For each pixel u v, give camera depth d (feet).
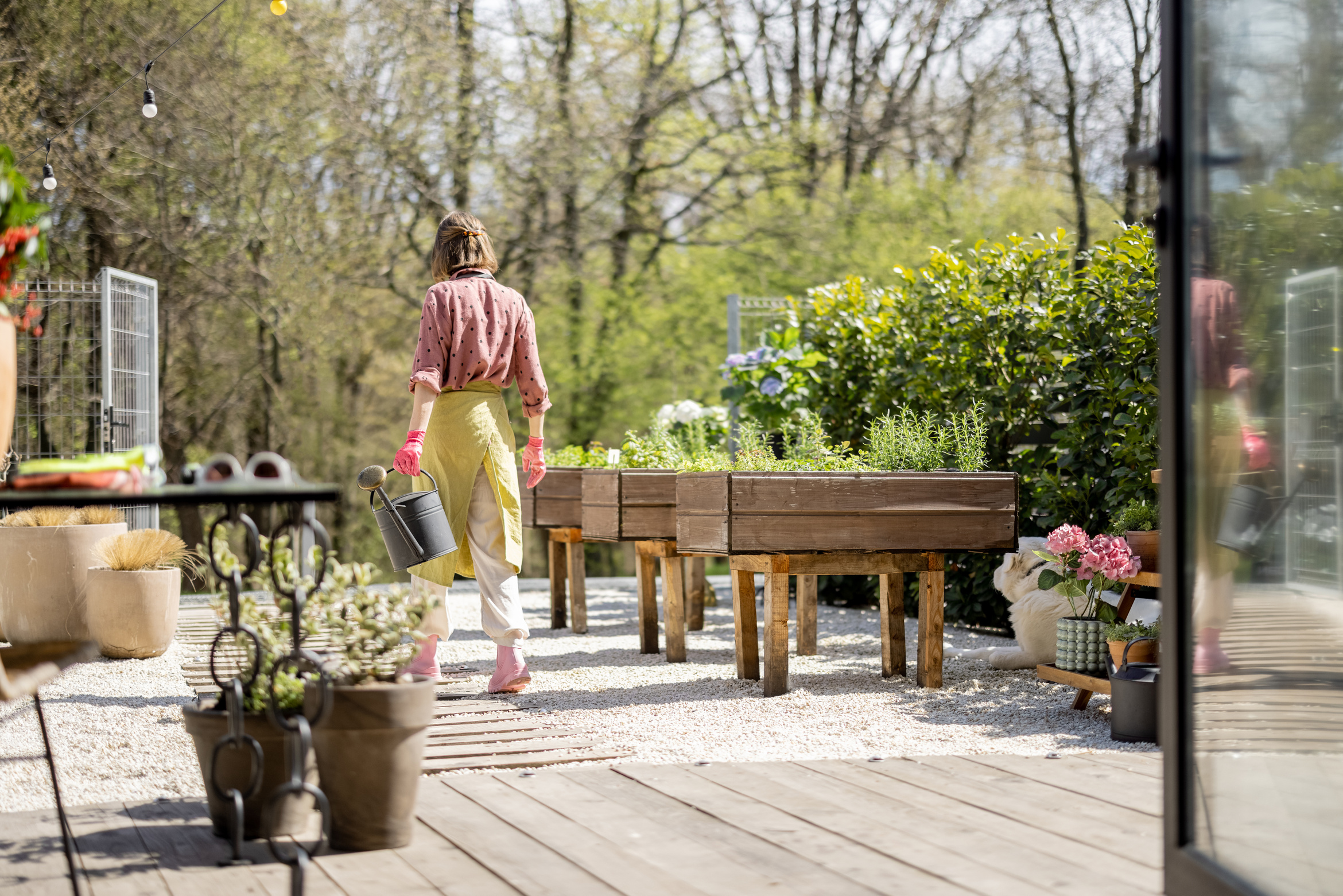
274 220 45.98
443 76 47.91
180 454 48.57
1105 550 13.14
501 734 11.82
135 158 43.14
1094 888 7.04
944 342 21.18
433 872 7.40
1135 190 49.98
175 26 42.50
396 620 8.09
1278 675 6.17
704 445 21.74
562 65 52.49
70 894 7.00
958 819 8.52
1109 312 18.02
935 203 54.44
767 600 14.11
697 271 55.57
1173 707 6.86
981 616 21.57
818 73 56.18
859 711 13.08
